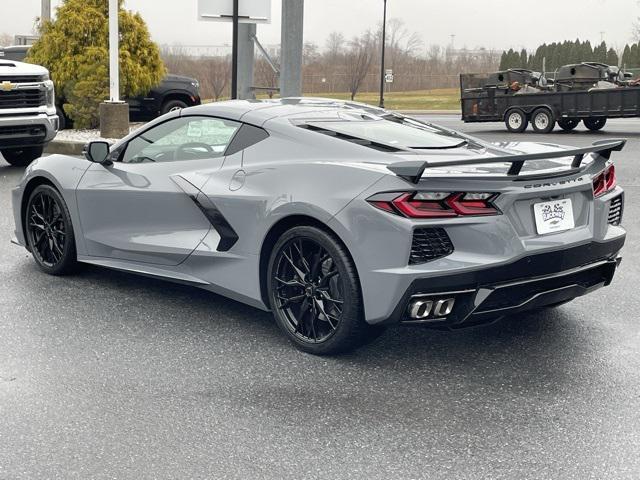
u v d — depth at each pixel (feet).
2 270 20.83
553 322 17.13
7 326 16.43
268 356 14.93
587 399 13.12
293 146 15.64
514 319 17.31
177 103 63.46
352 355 15.02
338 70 192.24
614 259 15.67
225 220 16.12
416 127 16.99
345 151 15.02
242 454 11.06
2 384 13.46
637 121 96.73
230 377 13.89
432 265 13.37
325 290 14.69
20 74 38.99
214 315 17.35
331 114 16.94
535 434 11.79
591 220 14.88
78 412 12.37
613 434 11.80
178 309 17.74
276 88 39.93
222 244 16.30
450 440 11.57
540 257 13.87
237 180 16.05
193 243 16.87
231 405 12.71
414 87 222.89
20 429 11.76
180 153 17.62
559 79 75.66
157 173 17.66
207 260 16.63
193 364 14.47
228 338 15.89
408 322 13.79
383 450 11.23
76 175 19.33
